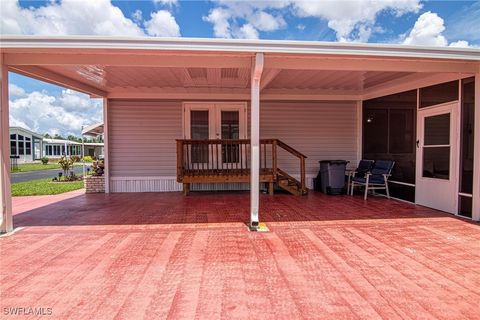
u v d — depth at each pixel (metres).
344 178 8.03
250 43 4.17
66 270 3.19
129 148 8.48
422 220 5.20
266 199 7.29
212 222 5.09
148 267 3.26
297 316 2.34
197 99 8.39
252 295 2.66
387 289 2.76
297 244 3.97
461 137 5.47
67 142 28.48
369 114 8.35
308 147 8.82
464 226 4.80
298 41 4.21
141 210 6.07
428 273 3.10
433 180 6.10
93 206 6.52
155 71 5.89
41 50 4.13
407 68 4.91
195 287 2.81
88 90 7.33
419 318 2.32
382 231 4.54
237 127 8.60
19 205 6.73
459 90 5.48
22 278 3.02
